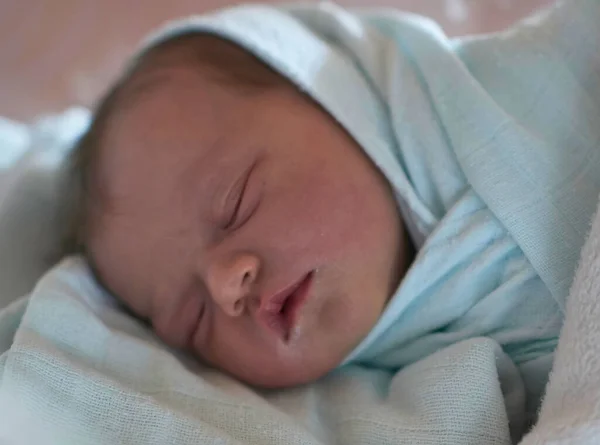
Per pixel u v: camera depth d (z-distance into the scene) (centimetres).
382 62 88
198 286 78
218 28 85
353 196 75
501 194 72
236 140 77
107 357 72
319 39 90
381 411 69
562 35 79
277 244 72
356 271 73
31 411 65
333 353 75
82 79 130
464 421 64
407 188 76
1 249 89
